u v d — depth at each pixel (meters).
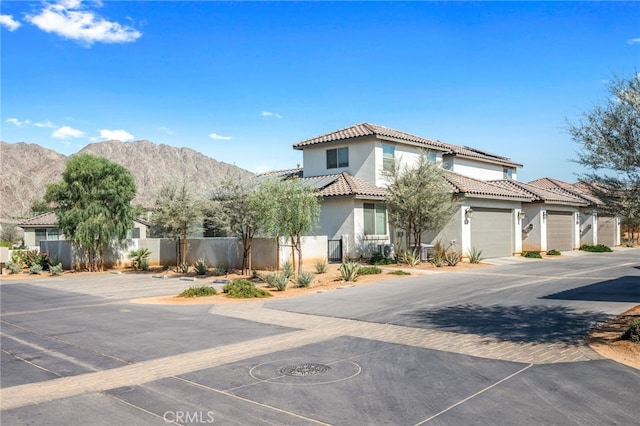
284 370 7.97
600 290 15.47
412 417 5.88
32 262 32.16
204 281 22.83
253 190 22.67
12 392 7.22
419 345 9.45
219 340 10.38
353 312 13.25
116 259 31.98
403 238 29.52
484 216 29.38
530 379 7.12
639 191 8.97
